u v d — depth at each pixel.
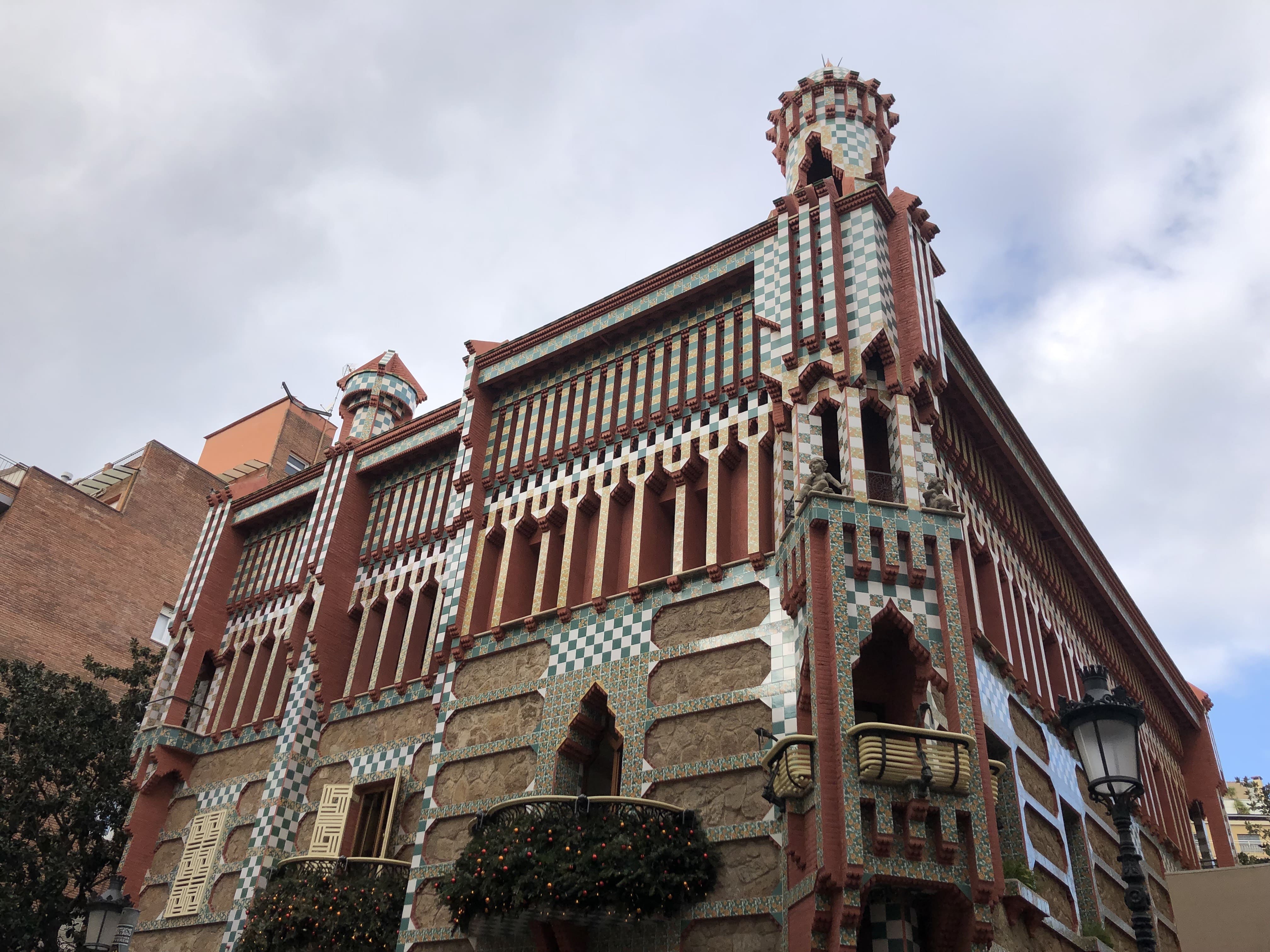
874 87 23.92
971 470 21.48
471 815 19.72
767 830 16.08
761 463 19.48
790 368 19.08
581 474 22.28
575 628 20.28
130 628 45.56
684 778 17.31
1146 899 12.59
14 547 42.12
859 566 16.27
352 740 23.80
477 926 17.36
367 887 19.94
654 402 21.97
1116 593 29.42
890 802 14.30
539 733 19.55
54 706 29.81
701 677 18.09
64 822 28.84
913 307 19.36
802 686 16.25
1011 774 17.88
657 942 16.17
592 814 16.56
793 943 14.63
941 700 15.60
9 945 26.45
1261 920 21.83
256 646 27.62
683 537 19.78
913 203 20.98
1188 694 35.34
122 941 18.00
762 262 21.09
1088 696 13.94
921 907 14.78
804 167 22.84
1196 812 34.50
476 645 21.70
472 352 25.83
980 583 20.95
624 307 23.33
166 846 25.94
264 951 19.73
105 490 50.19
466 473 24.00
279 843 22.95
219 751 26.55
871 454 18.62
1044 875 17.97
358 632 25.94
